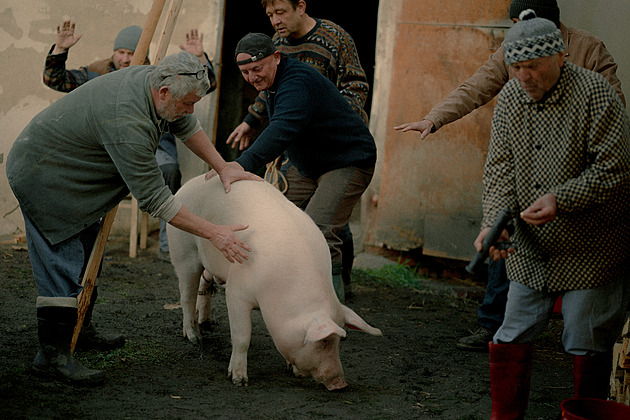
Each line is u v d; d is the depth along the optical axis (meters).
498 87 4.44
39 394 3.29
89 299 3.72
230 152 8.30
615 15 5.71
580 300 2.92
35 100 6.98
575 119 2.78
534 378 4.05
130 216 7.12
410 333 4.86
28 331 4.25
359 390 3.66
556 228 2.87
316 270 3.49
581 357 3.02
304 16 5.02
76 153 3.37
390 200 6.71
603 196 2.75
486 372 4.10
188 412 3.22
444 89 6.43
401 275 6.46
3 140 7.00
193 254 4.08
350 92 5.02
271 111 4.50
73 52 6.96
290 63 4.30
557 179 2.85
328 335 3.16
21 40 6.92
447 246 6.52
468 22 6.28
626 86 5.71
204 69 3.28
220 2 6.79
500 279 4.44
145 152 3.26
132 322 4.62
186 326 4.29
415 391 3.71
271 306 3.44
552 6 4.12
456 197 6.45
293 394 3.53
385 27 6.62
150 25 4.01
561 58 2.74
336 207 4.56
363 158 4.57
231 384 3.62
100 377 3.49
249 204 3.63
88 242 3.80
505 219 2.78
